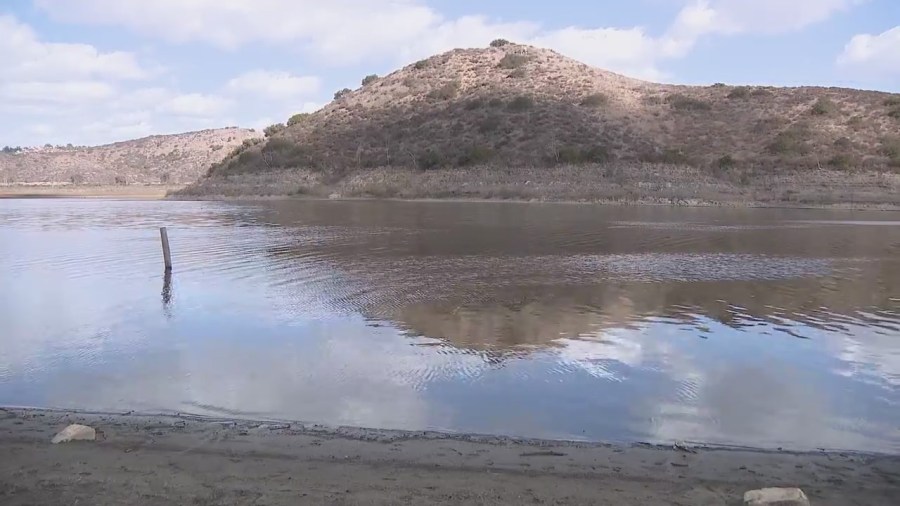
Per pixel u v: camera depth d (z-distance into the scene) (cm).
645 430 669
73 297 1394
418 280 1548
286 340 1023
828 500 505
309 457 584
